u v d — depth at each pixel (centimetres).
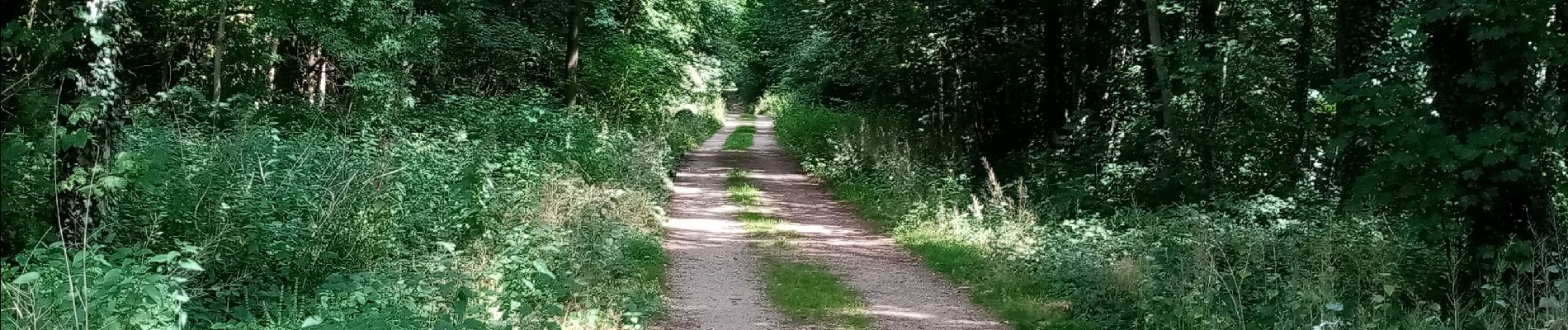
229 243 659
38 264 505
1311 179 1248
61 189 540
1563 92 746
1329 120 1275
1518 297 684
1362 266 812
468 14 2173
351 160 893
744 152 3294
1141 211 1289
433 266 745
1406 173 764
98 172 574
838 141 2678
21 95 544
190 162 820
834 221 1652
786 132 3700
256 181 779
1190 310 712
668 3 2750
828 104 3225
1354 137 1010
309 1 1656
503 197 1161
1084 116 1712
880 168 2016
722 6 2894
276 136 1073
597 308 778
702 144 3659
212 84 1839
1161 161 1474
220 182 729
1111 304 838
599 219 1162
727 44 3198
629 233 1178
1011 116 2125
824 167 2450
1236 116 1380
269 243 671
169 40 1802
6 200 529
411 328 529
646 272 1021
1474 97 720
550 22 2722
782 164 2864
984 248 1209
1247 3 1502
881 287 1029
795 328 832
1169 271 824
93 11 591
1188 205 1273
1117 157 1609
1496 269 725
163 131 1098
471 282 738
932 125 2391
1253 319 732
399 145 1178
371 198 794
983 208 1499
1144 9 1700
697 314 875
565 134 1898
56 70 570
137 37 881
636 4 2747
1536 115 728
